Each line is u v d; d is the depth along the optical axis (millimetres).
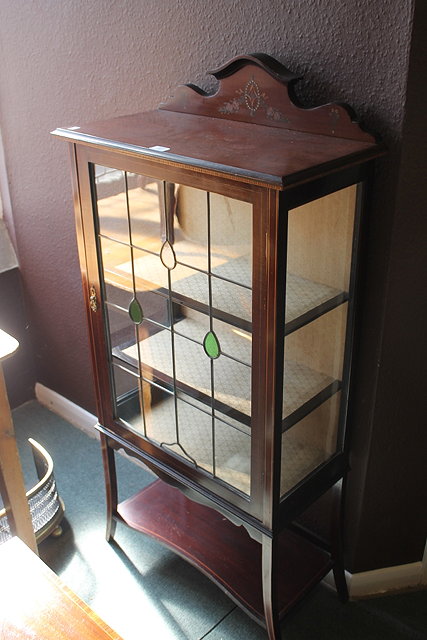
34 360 2588
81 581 1851
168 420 1545
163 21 1576
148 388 1554
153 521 1845
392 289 1393
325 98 1342
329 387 1447
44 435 2443
